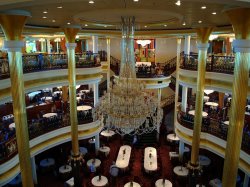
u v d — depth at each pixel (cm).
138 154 1609
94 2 581
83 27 1384
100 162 1416
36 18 883
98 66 1435
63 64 1274
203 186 1194
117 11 691
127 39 764
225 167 698
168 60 2255
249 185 1216
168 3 592
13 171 874
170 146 1689
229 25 1089
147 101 715
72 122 1230
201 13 747
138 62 2175
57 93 2109
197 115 1126
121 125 689
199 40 1066
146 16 790
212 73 1112
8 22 669
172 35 1544
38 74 1125
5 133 1103
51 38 2130
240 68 614
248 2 477
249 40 591
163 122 1936
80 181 1263
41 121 1207
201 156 1428
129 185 1141
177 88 1722
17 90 732
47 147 1213
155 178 1262
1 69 868
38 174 1380
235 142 664
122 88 713
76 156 1266
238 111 642
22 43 714
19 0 459
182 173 1274
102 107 729
